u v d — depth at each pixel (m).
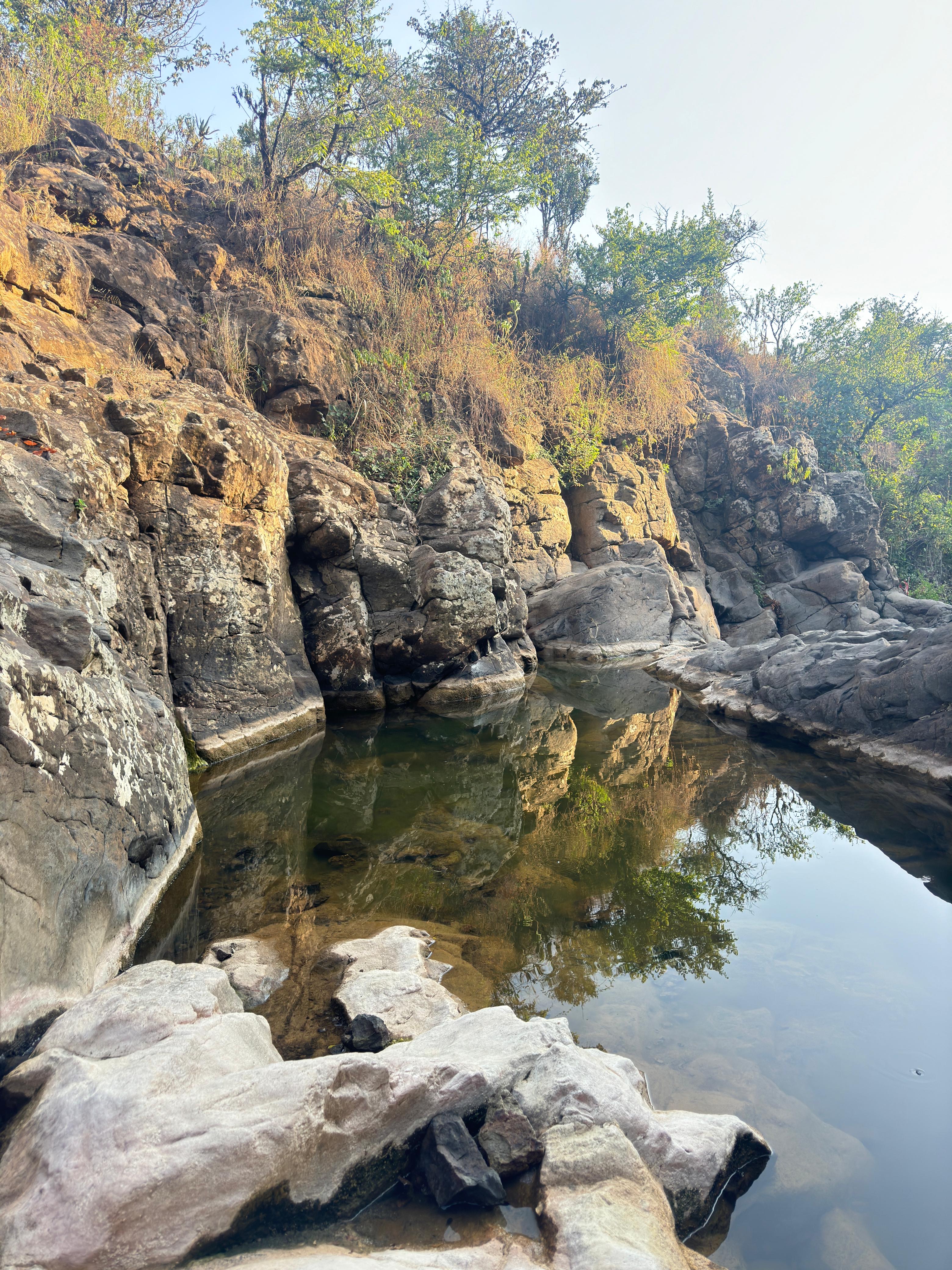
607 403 17.67
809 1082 2.97
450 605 10.04
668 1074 2.98
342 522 9.18
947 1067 3.08
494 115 17.80
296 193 14.38
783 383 23.83
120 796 3.98
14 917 2.75
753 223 21.98
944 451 23.02
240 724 7.54
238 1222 1.99
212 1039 2.46
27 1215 1.85
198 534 7.25
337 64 12.81
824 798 6.60
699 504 19.11
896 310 26.64
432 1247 2.06
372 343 13.04
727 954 3.99
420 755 7.78
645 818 6.11
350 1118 2.29
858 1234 2.28
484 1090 2.44
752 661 10.71
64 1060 2.37
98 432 6.56
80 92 12.21
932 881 4.95
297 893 4.55
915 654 7.79
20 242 8.15
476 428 14.14
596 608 13.97
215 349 10.55
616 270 18.09
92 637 3.96
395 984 3.36
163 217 11.99
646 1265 1.84
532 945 4.04
